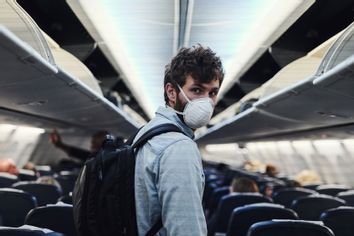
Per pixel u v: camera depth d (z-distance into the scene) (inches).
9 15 147.5
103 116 362.0
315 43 245.9
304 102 223.5
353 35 148.7
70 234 155.0
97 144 236.4
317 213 227.9
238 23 224.1
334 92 180.5
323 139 434.0
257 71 360.8
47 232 105.3
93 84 265.0
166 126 70.8
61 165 692.7
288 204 279.9
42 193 255.3
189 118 72.0
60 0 211.0
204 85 72.2
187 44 271.4
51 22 239.8
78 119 369.1
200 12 206.8
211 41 261.7
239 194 237.8
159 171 66.5
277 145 697.0
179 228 63.7
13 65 145.3
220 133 573.0
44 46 158.4
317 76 169.5
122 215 69.1
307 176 470.9
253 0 189.2
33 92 206.2
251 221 179.0
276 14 207.3
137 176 69.2
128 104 605.9
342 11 214.7
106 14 216.4
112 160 71.2
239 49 278.2
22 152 599.8
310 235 127.0
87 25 235.6
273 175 537.0
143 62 329.7
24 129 473.7
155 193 67.5
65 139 686.5
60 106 269.6
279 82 253.9
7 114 293.6
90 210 71.0
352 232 177.0
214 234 236.5
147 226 68.3
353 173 515.5
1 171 357.1
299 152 648.4
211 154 1339.8
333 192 339.9
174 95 73.9
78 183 76.2
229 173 630.5
